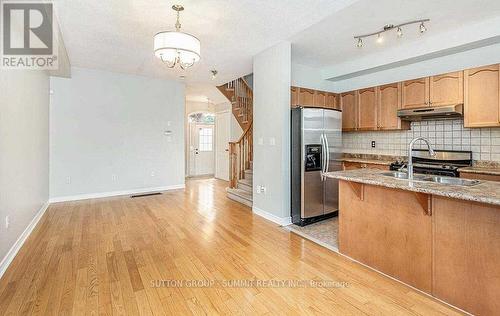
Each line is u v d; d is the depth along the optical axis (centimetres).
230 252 274
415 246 208
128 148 555
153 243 295
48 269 233
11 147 261
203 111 876
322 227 358
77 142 500
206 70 519
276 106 378
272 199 386
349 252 263
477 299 173
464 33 336
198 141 888
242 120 643
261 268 240
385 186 215
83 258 256
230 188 562
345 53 434
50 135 472
